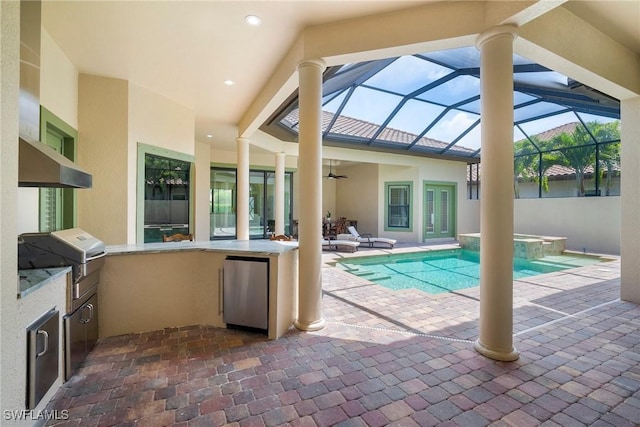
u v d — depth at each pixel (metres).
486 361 2.58
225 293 3.20
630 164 4.18
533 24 2.74
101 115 4.15
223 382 2.25
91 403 1.99
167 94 4.85
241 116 5.98
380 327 3.30
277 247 3.38
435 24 2.79
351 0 2.73
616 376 2.35
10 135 1.47
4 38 1.42
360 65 4.85
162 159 4.94
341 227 11.59
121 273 3.05
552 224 9.24
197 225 8.48
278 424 1.82
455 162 11.46
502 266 2.62
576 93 5.33
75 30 3.13
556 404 2.01
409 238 11.07
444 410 1.95
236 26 3.08
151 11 2.82
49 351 1.94
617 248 8.00
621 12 3.02
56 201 3.68
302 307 3.26
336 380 2.29
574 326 3.35
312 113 3.20
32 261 2.16
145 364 2.49
